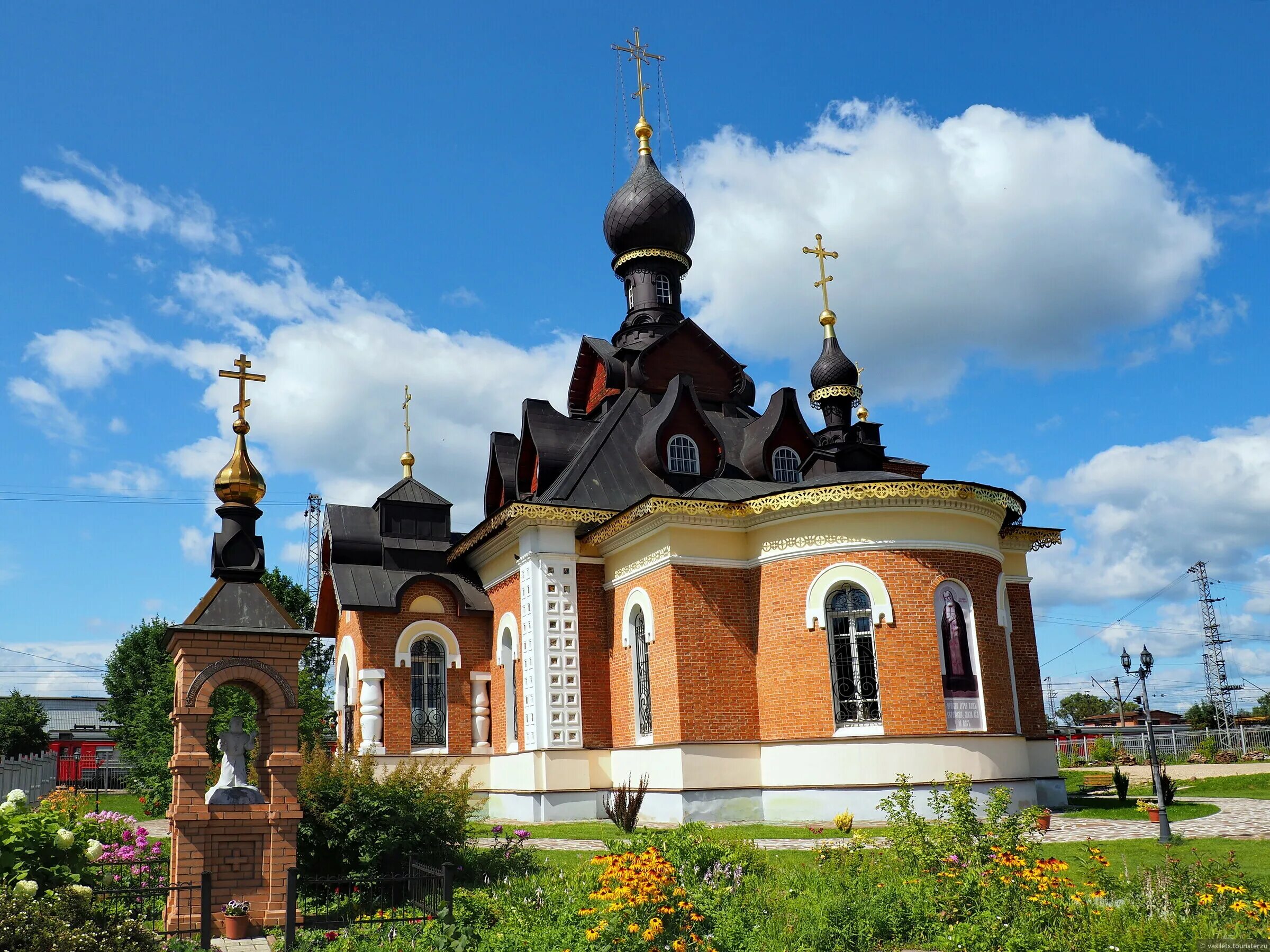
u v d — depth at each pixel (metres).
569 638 25.89
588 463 27.80
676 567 23.69
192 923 12.53
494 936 11.15
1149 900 10.60
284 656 13.75
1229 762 49.44
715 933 10.38
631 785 24.58
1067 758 54.72
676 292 34.38
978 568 23.38
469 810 16.34
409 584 29.12
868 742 21.88
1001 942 10.04
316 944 11.79
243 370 15.02
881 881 12.17
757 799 23.02
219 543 14.18
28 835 12.25
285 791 13.27
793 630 23.16
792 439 29.12
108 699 56.31
